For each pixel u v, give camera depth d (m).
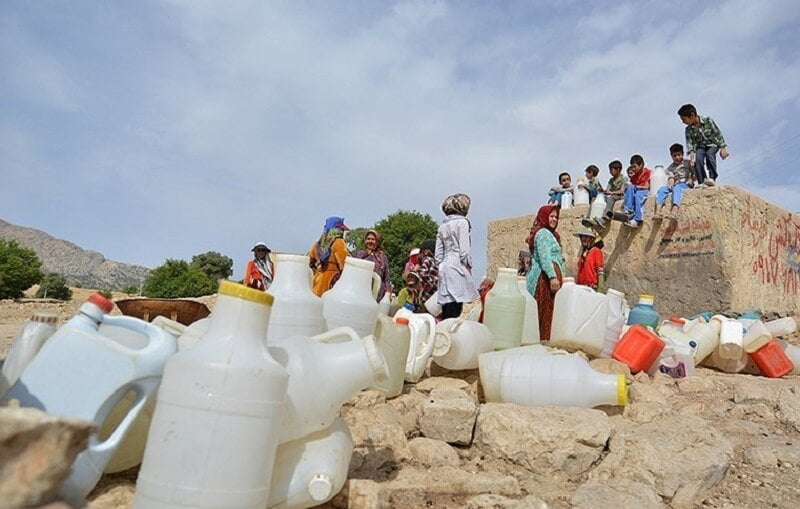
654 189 10.91
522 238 14.07
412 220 36.31
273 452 2.65
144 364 2.64
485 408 4.45
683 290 10.14
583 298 6.04
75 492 2.48
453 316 6.74
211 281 55.09
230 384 2.53
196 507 2.46
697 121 10.41
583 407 4.66
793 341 9.25
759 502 3.91
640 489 3.70
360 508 3.13
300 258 4.34
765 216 10.51
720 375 6.64
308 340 3.14
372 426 4.01
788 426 5.19
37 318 2.98
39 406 2.54
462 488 3.56
